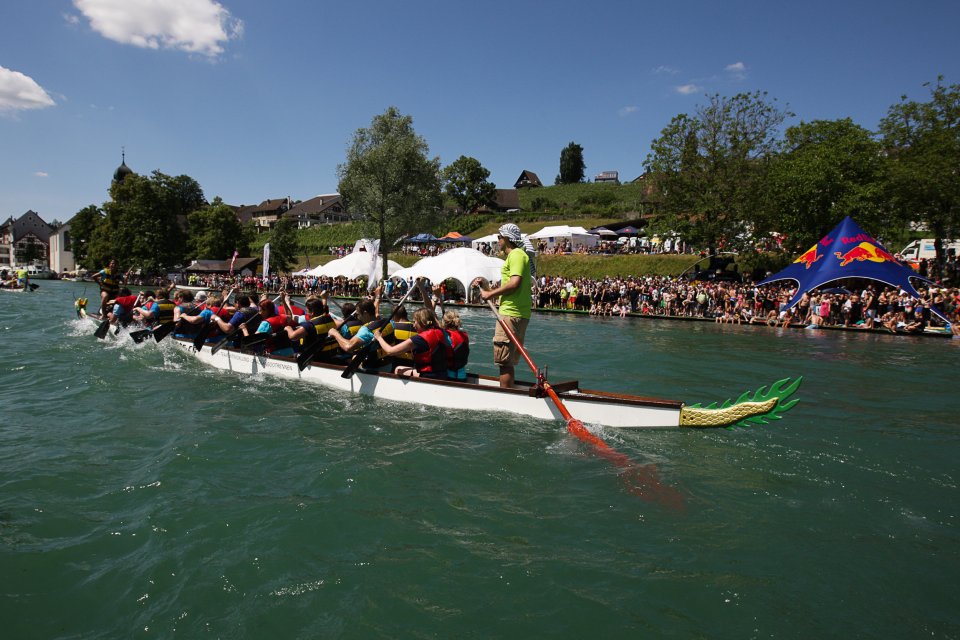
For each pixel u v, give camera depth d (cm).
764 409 597
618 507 463
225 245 6444
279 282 4681
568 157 11006
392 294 3316
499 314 684
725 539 416
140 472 521
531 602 337
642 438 626
